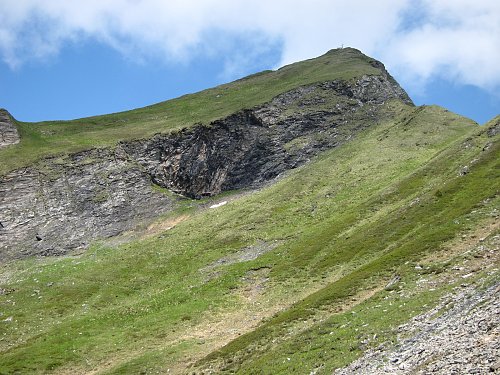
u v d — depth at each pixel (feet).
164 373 171.22
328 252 246.27
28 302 277.44
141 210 426.10
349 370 99.91
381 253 209.26
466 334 87.51
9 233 396.16
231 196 442.09
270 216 341.00
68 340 219.20
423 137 410.31
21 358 204.85
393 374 85.97
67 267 336.08
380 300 144.15
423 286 140.46
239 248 305.12
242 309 219.61
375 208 280.10
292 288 221.87
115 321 237.45
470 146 300.20
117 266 316.81
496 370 69.67
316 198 348.38
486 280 113.70
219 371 150.20
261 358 140.67
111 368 188.24
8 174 440.45
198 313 224.94
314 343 130.00
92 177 450.30
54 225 404.98
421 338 98.17
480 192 219.82
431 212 224.94
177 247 330.75
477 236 170.71
